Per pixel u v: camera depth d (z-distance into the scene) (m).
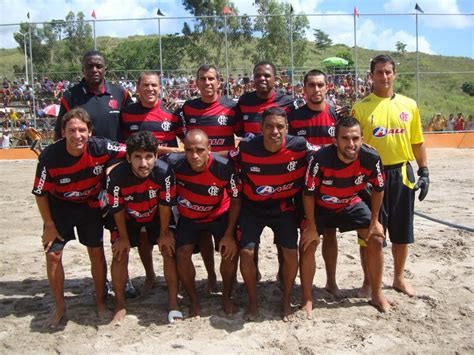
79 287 5.75
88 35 23.12
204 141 4.44
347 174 4.59
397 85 28.19
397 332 4.42
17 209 10.59
